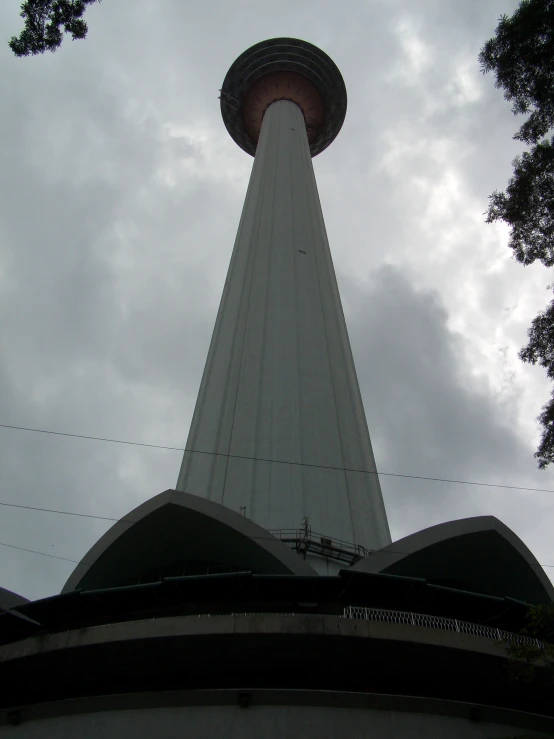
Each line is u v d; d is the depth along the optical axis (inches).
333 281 1780.3
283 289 1614.2
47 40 672.4
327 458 1277.1
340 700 737.0
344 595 892.6
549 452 697.0
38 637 809.5
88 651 782.5
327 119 2792.8
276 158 2130.9
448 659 780.6
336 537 1151.0
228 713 726.5
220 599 903.7
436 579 1007.0
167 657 782.5
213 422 1363.2
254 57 2669.8
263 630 757.9
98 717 744.3
